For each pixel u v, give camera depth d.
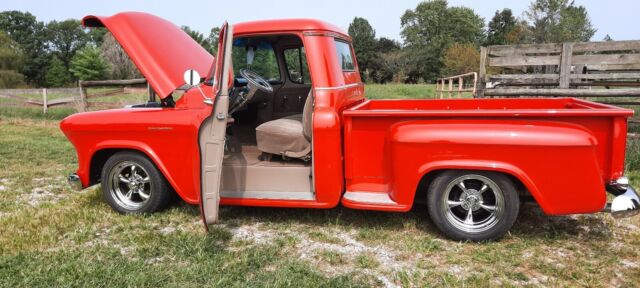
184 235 3.81
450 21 65.81
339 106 3.86
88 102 12.75
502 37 56.69
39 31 65.81
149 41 4.17
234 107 4.36
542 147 3.24
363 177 3.80
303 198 3.90
